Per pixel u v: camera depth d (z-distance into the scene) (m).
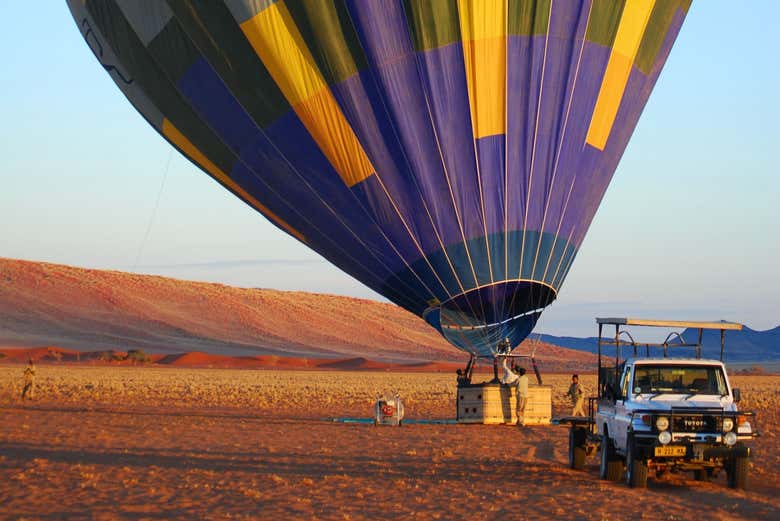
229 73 24.55
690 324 16.69
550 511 13.20
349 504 13.99
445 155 23.73
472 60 23.39
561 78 23.97
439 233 24.22
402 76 23.41
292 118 24.20
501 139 23.78
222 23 24.12
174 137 27.77
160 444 23.89
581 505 13.74
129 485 15.91
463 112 23.56
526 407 30.27
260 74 24.12
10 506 13.75
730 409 15.62
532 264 24.53
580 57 24.08
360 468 18.89
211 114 25.48
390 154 23.86
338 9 23.22
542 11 23.50
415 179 23.89
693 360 16.34
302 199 25.38
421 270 24.72
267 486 15.98
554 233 24.62
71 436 25.91
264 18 23.56
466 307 25.50
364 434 27.25
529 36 23.56
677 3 26.03
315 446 23.58
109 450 22.30
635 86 25.59
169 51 25.38
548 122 24.03
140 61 26.47
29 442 24.06
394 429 29.02
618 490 15.39
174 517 12.81
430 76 23.39
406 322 189.50
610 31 24.44
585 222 25.61
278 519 12.64
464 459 20.67
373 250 25.12
